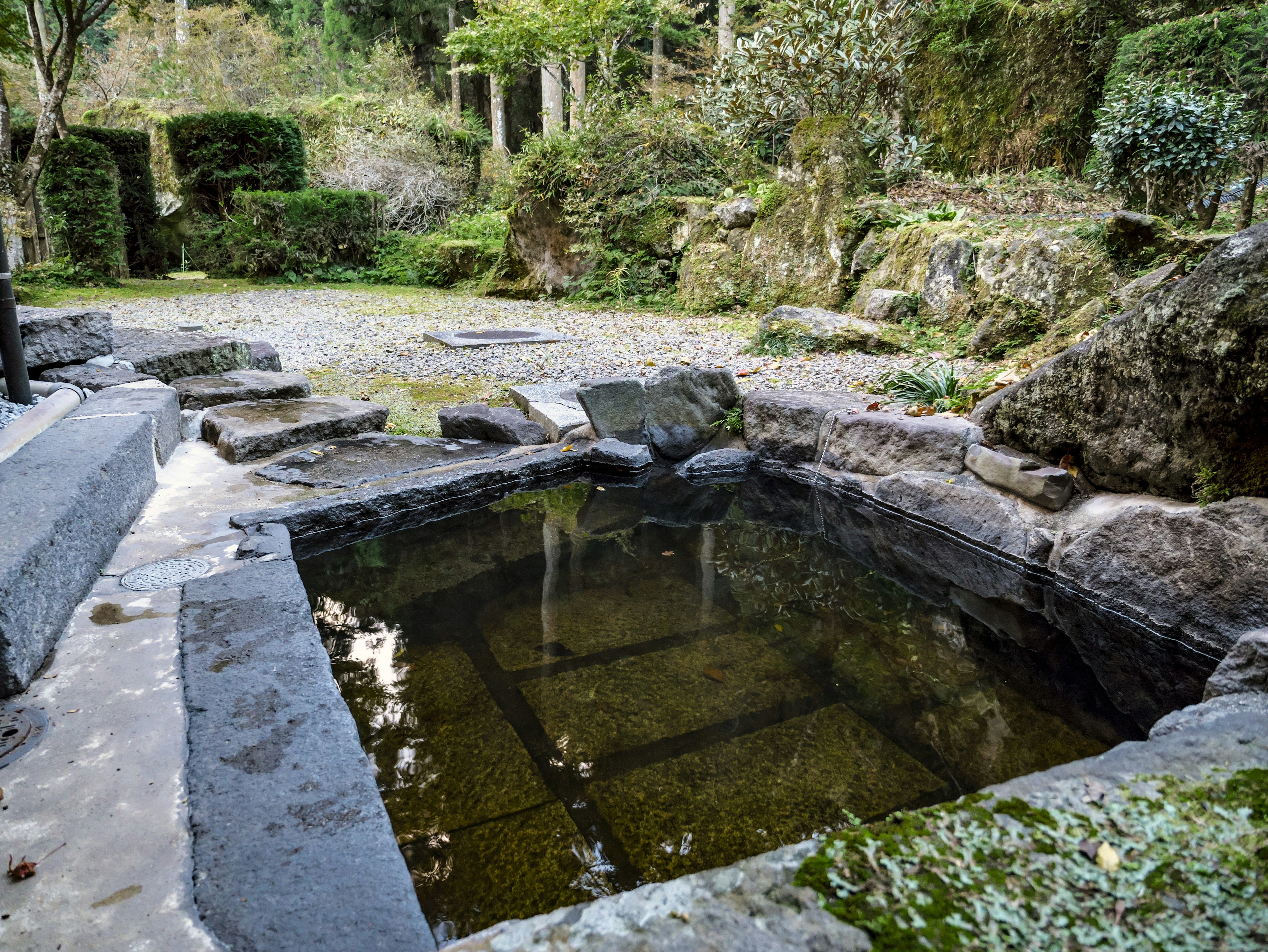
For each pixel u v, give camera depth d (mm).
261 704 1999
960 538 3975
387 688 2486
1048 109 11305
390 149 18672
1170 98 7461
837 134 9727
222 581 2727
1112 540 3203
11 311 4191
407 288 15422
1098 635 3043
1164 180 7637
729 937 1023
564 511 4383
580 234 12664
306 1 28109
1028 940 1021
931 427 4246
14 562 2086
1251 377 2695
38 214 13805
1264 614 2637
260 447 4402
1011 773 2096
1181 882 1114
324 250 16250
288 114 20453
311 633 2363
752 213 10578
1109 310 5770
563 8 14648
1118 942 1019
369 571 3492
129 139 15695
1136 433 3287
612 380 5105
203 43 22719
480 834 1827
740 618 3082
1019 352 6234
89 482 2752
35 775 1723
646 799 1961
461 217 17969
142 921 1343
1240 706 1958
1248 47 9164
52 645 2275
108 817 1598
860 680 2613
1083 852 1177
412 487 4078
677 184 12375
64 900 1389
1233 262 2734
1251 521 2707
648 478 4977
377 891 1415
